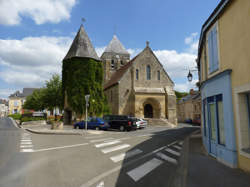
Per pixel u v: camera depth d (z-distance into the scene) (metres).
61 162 6.74
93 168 6.08
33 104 40.69
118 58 43.75
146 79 31.77
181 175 5.45
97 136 14.43
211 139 8.18
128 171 5.83
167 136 15.09
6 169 5.87
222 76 6.77
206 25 8.41
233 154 6.07
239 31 5.92
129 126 19.45
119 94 29.86
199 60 13.23
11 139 12.28
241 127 5.84
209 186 4.55
